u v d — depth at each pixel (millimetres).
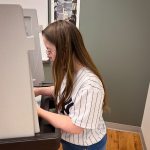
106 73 1745
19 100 439
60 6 1601
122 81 1742
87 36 1652
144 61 1625
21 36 382
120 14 1522
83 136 713
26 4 1554
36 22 803
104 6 1529
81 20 1614
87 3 1552
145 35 1542
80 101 569
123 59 1660
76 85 637
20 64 405
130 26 1540
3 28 373
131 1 1470
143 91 1734
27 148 478
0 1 1545
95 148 743
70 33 618
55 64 635
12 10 361
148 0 1440
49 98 830
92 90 564
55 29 610
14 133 474
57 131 521
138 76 1688
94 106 570
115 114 1902
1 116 448
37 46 864
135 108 1824
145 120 1704
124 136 1853
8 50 389
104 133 787
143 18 1496
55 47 626
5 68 403
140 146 1703
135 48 1601
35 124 493
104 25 1585
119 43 1613
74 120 573
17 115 455
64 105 686
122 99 1814
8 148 463
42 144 480
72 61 631
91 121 577
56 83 672
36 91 845
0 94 426
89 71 650
